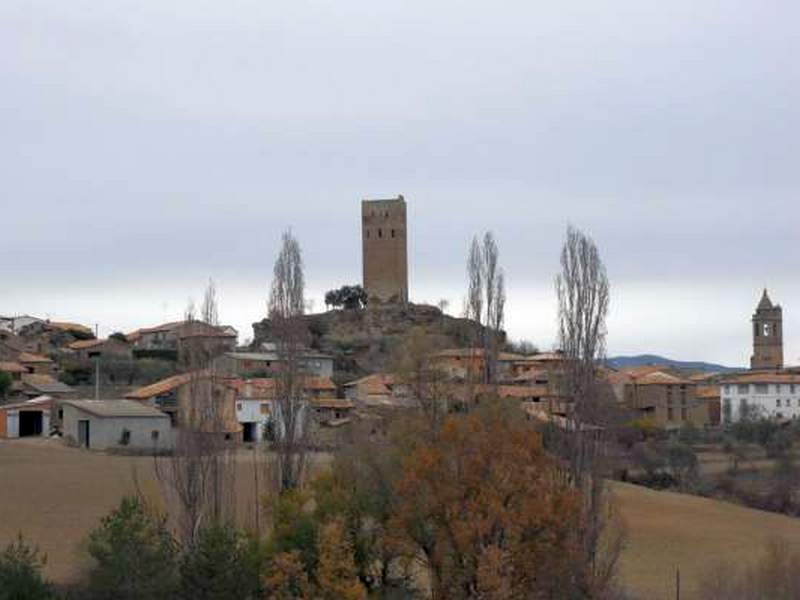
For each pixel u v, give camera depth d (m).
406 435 73.12
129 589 65.12
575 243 93.25
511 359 190.88
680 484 141.62
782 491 137.25
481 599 64.50
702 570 93.75
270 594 67.50
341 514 70.38
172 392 154.00
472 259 97.12
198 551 66.69
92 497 98.06
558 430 82.69
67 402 146.88
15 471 111.31
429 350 81.00
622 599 78.75
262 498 78.81
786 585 84.38
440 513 66.81
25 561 63.22
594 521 76.00
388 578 72.56
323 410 152.25
